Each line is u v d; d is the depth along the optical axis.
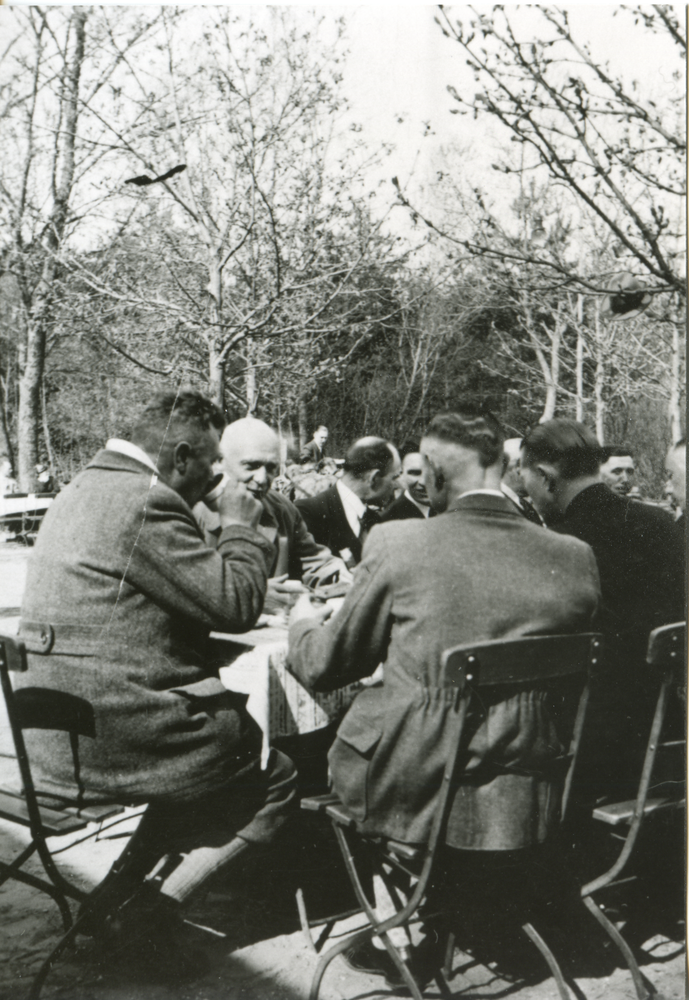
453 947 2.29
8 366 6.62
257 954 2.38
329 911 2.60
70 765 2.17
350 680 2.11
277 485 4.55
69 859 2.89
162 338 5.72
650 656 2.01
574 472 2.46
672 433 3.92
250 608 2.26
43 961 2.32
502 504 2.10
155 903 2.27
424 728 1.96
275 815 2.28
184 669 2.22
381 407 5.17
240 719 2.27
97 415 6.20
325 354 5.49
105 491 2.20
